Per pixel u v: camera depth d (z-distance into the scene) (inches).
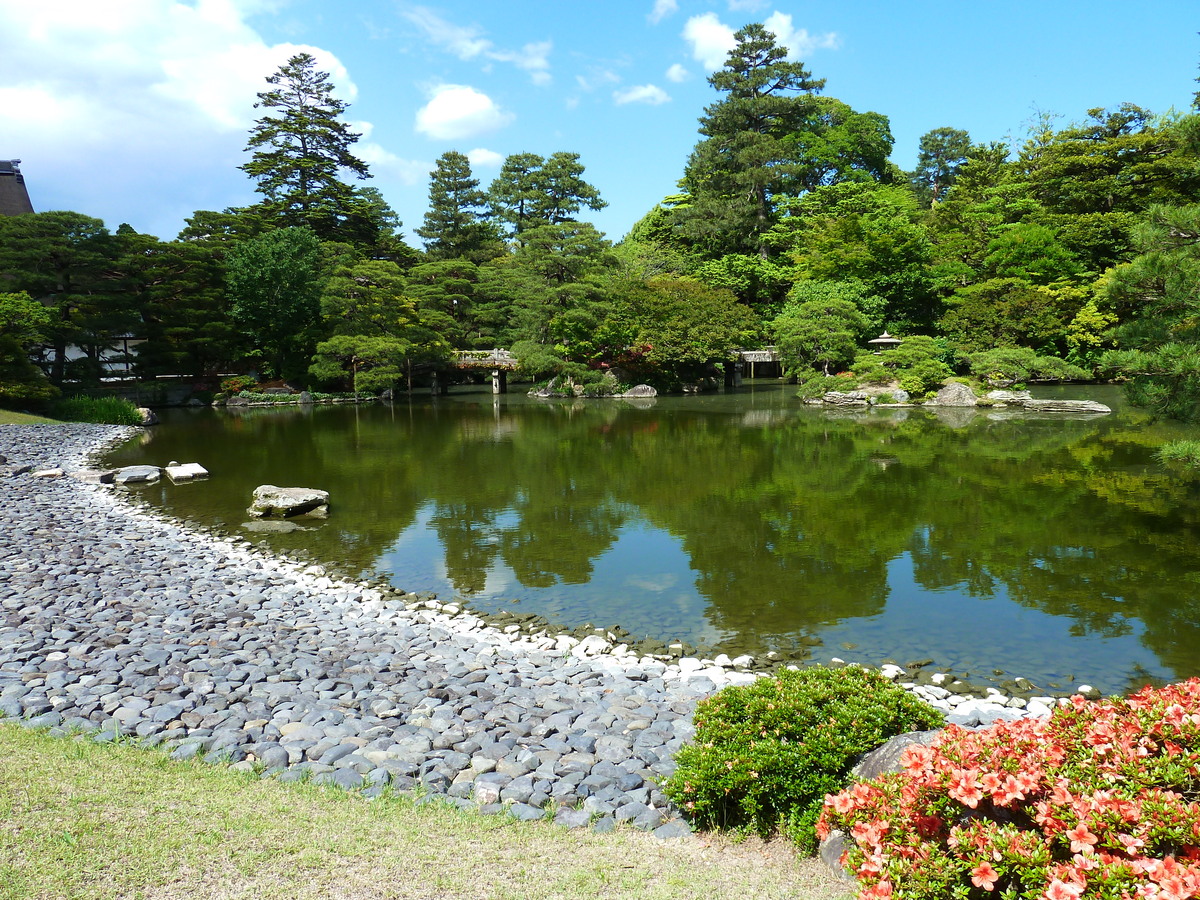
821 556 539.8
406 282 2220.7
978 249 2265.0
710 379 2237.9
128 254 1732.3
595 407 1733.5
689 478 841.5
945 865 133.9
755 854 189.3
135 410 1448.1
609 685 325.4
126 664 320.2
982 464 899.4
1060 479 799.1
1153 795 129.2
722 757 200.7
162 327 1835.6
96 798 194.2
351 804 205.9
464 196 3029.0
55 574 466.3
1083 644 385.4
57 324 1544.0
